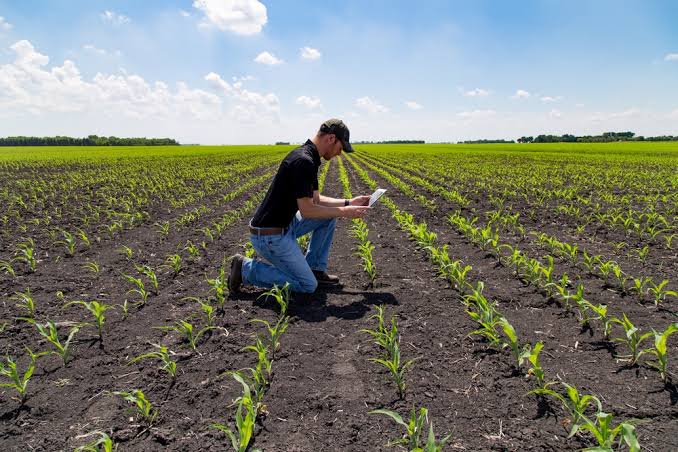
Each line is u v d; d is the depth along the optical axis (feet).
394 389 9.53
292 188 13.74
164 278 17.34
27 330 12.64
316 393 9.40
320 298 14.96
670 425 8.07
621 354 10.75
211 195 43.42
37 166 81.25
